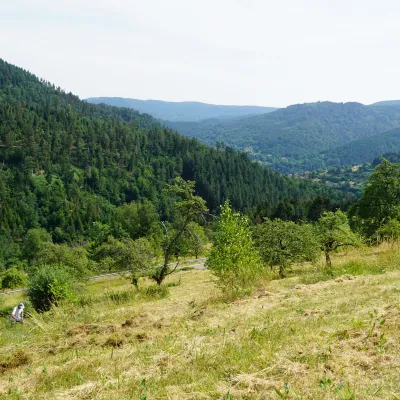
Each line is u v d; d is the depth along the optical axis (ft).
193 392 13.09
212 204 582.76
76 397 14.20
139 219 356.38
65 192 575.79
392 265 39.81
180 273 151.43
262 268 49.26
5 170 603.67
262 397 12.25
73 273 154.10
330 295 27.58
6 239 450.71
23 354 22.63
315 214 335.88
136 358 18.07
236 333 20.63
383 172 150.41
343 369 13.69
